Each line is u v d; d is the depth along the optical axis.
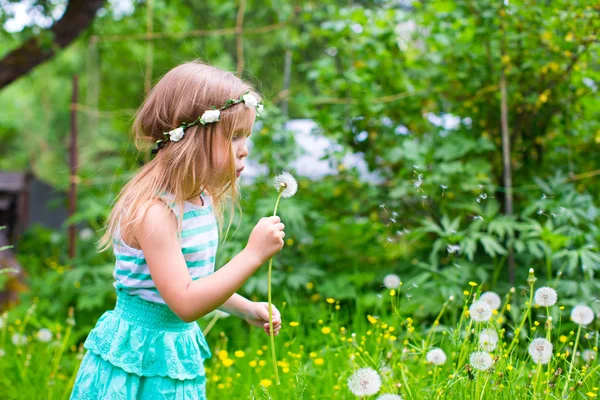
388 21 4.09
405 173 3.89
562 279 3.22
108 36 6.11
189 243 1.80
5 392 2.81
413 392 2.12
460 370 2.03
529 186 3.78
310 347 3.16
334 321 3.01
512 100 3.78
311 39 5.18
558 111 3.77
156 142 1.88
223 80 1.87
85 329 3.63
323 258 3.99
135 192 1.77
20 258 5.88
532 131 3.86
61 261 5.75
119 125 6.60
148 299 1.80
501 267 3.51
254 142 4.20
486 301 2.29
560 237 3.02
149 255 1.71
